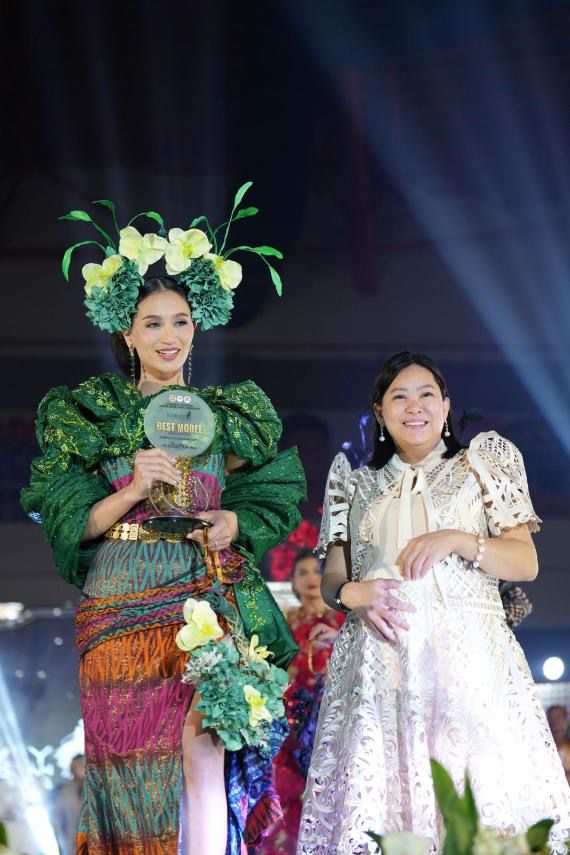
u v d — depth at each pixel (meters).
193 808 8.64
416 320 32.91
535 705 9.46
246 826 9.18
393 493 9.90
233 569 9.10
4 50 30.47
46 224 33.09
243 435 9.38
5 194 32.81
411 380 9.94
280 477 9.54
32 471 9.13
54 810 23.41
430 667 9.30
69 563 8.94
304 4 28.67
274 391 32.12
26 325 32.34
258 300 31.14
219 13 29.22
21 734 24.66
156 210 33.22
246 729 8.48
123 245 9.47
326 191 33.69
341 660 9.79
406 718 9.11
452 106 32.12
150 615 8.78
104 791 8.77
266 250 9.76
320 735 9.59
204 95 31.80
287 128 28.95
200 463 9.16
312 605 13.90
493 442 10.07
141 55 30.98
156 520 8.71
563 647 28.95
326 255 33.28
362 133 31.67
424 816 8.74
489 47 30.77
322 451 31.75
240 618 9.09
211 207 33.06
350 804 8.83
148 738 8.70
